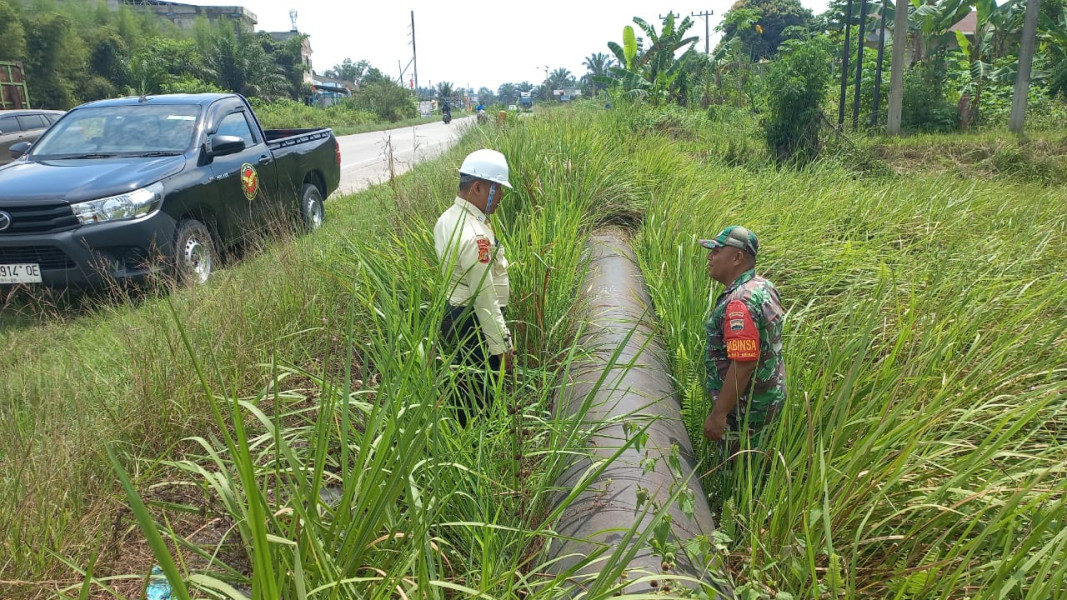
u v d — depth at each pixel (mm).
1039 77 22594
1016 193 9055
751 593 2062
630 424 2699
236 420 1438
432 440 2498
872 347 3855
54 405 3346
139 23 51156
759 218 6422
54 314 5273
